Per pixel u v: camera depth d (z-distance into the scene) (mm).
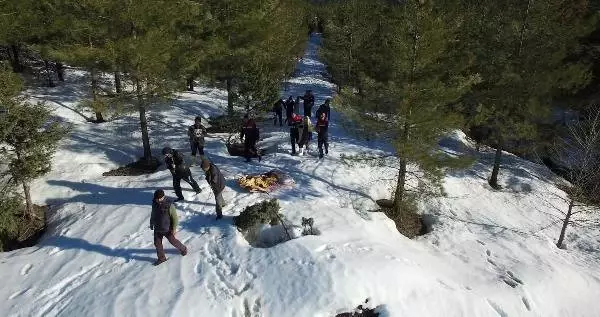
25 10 18688
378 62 15266
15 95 13578
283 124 22703
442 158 14250
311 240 11453
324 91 33531
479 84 17844
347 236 12180
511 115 17547
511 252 14195
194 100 26594
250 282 10141
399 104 13422
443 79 15500
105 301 9539
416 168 17516
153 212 10508
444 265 12875
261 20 20828
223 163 16688
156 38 15180
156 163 18109
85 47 15391
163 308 9266
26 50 27750
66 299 9805
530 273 13039
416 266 11656
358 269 10523
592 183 17562
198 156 17500
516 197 17781
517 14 17297
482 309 11141
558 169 21344
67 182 15695
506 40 17078
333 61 28828
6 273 10805
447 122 13320
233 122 21891
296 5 31422
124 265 10836
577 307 12703
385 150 19391
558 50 16594
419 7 12977
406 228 15008
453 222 15438
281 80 26672
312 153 17969
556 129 19984
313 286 9938
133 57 15117
